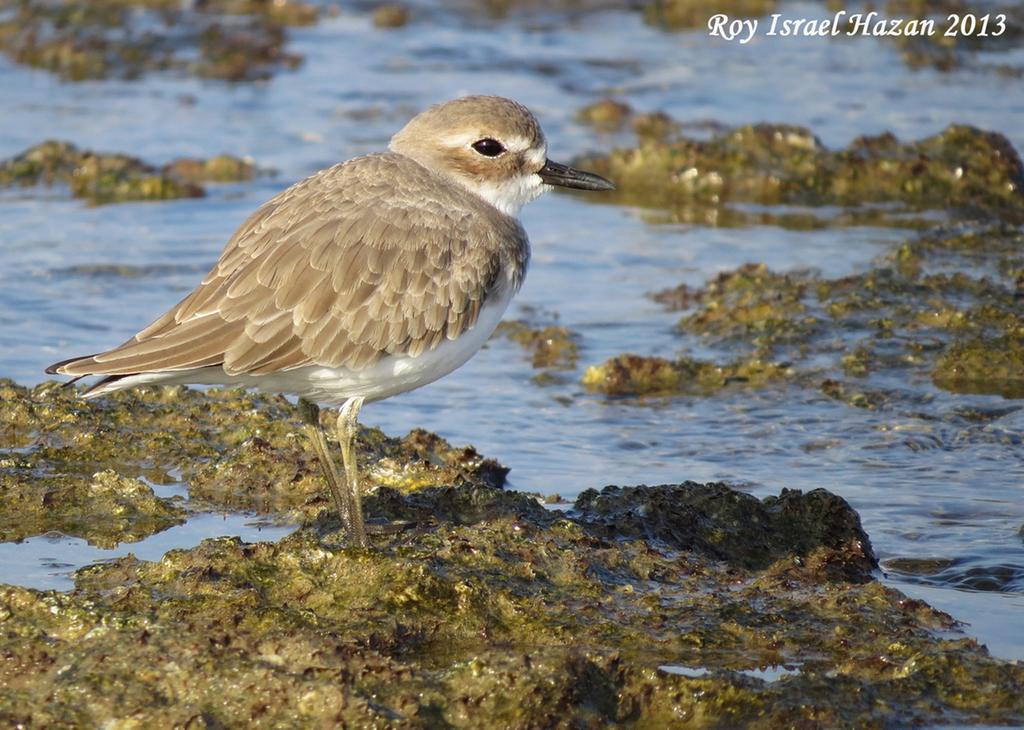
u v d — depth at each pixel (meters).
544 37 34.19
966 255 20.11
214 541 11.02
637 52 32.72
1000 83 29.88
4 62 31.67
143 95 29.36
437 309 11.34
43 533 12.25
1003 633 10.60
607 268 20.84
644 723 9.43
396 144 12.59
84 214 22.58
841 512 12.28
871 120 27.34
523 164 12.64
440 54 32.53
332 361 11.08
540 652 9.59
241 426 14.33
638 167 25.17
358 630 10.06
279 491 13.20
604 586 10.90
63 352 16.91
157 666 9.34
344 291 11.03
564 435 15.27
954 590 11.48
